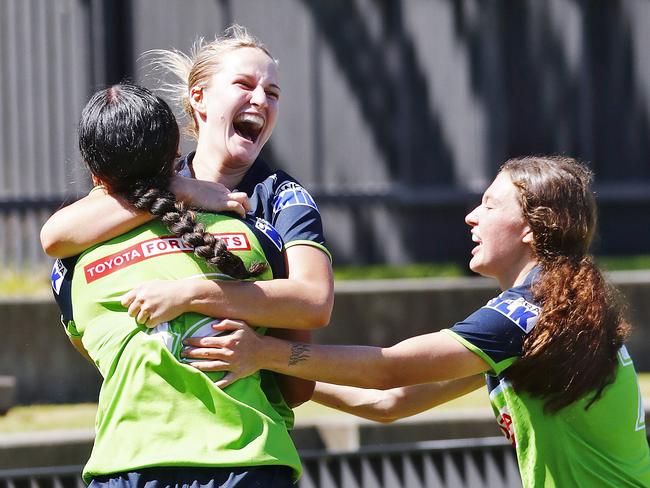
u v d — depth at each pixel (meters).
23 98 28.34
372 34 31.20
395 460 17.83
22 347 24.05
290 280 9.59
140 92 9.63
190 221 9.21
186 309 9.17
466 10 31.62
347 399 11.91
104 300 9.29
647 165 32.84
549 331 9.94
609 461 10.17
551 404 9.99
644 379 25.34
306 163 30.89
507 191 10.65
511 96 32.19
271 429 9.16
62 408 23.64
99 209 9.42
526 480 10.33
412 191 31.22
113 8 29.27
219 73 10.77
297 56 30.86
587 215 10.52
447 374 10.20
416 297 26.39
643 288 26.45
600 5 32.75
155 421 9.00
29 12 28.42
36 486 16.67
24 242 28.17
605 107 32.75
